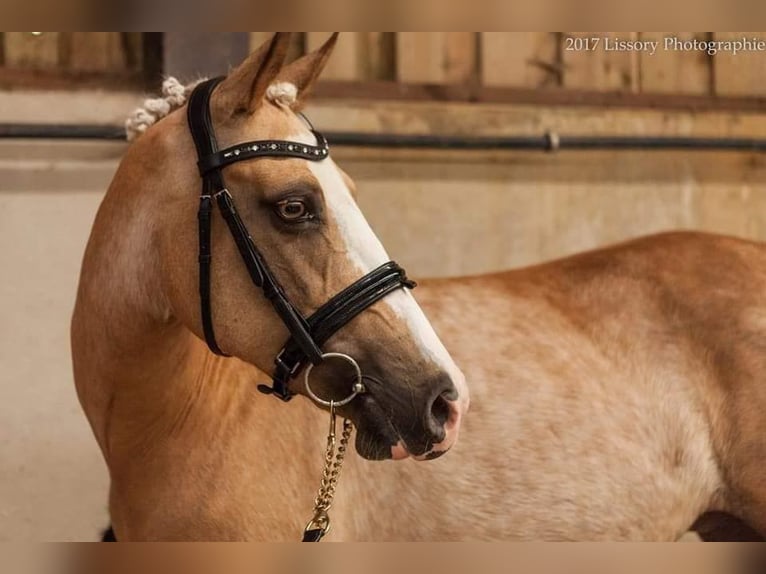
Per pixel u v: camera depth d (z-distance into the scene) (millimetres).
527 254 2449
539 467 1380
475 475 1359
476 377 1407
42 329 2062
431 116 2357
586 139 2436
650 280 1537
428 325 1057
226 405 1238
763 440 1431
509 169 2432
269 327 1044
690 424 1455
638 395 1452
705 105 2580
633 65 2551
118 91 2141
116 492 1266
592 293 1544
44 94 2082
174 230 1076
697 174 2590
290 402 1290
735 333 1469
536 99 2449
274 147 1044
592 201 2502
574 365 1450
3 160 2045
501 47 2461
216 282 1052
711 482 1466
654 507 1426
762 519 1451
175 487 1204
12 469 2033
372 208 2322
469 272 2398
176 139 1096
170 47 2057
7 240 2045
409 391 1014
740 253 1570
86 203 2100
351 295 1024
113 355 1162
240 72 1056
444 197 2379
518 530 1365
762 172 2646
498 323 1469
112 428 1207
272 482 1234
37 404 2055
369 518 1323
